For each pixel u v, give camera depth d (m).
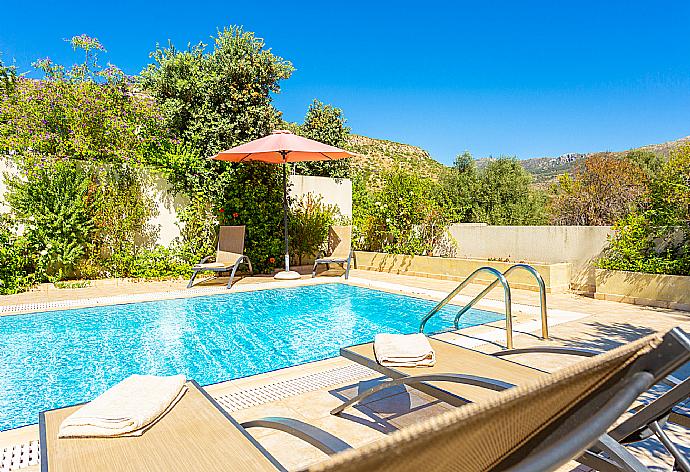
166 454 1.91
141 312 7.49
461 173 24.97
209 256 10.86
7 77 11.05
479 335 5.52
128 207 10.01
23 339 6.09
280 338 6.25
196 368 5.11
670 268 7.30
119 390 2.40
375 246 12.69
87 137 9.95
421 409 3.42
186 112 11.14
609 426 0.98
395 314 7.54
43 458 1.88
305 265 12.59
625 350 1.02
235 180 11.20
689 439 2.93
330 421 3.25
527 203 23.45
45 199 8.95
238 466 1.82
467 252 10.88
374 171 44.84
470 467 0.98
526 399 0.87
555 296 8.33
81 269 9.57
